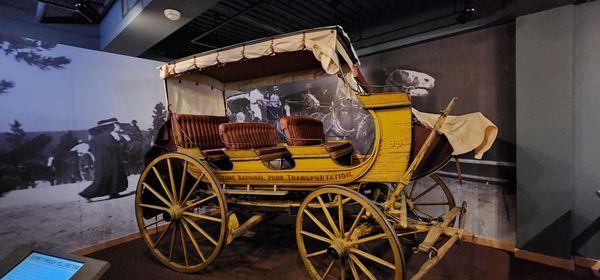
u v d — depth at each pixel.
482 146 2.57
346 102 4.99
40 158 3.28
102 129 3.81
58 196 3.41
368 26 4.70
